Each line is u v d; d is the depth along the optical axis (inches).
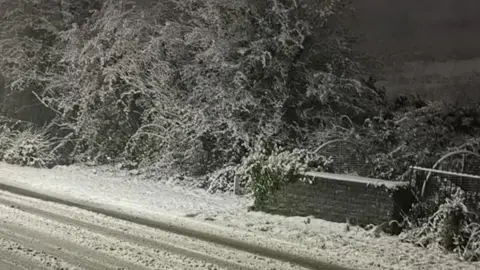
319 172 431.5
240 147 585.0
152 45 626.5
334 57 642.8
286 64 605.6
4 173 581.3
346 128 616.7
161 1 674.2
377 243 363.3
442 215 364.8
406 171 474.0
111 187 534.6
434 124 650.2
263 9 617.6
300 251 333.4
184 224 389.4
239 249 329.4
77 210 414.0
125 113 673.6
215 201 493.0
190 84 626.2
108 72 647.1
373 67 682.2
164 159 599.5
